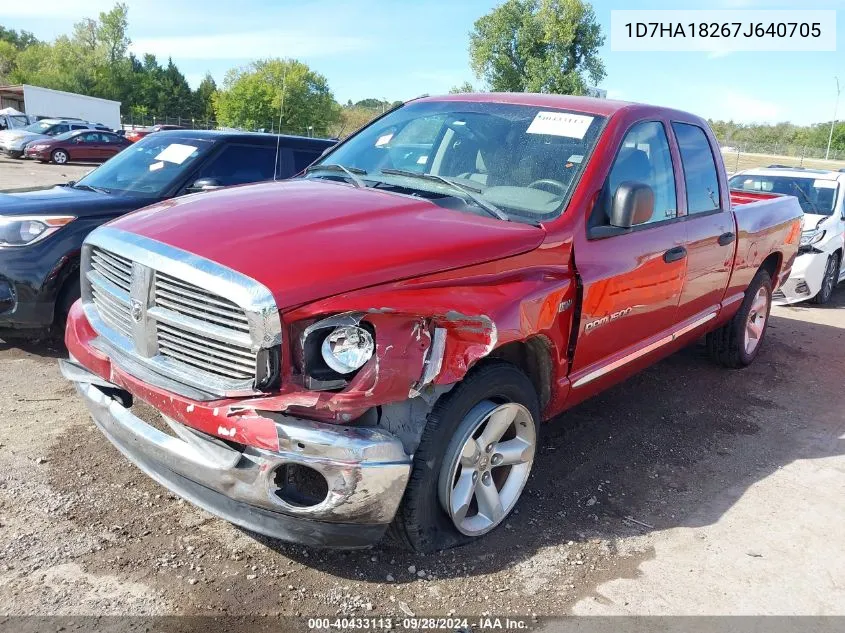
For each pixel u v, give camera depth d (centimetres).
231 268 251
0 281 493
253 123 6900
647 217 351
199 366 265
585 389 379
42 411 421
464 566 304
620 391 543
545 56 4900
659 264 401
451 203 337
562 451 429
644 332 415
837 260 931
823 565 328
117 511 324
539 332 314
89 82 8425
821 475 423
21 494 330
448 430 282
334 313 250
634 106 406
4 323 499
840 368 648
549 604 284
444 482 288
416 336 262
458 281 282
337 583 287
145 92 8706
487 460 316
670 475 409
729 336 586
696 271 453
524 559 313
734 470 423
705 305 495
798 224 632
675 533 346
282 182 374
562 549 323
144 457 293
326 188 351
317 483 266
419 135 412
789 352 690
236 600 272
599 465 414
